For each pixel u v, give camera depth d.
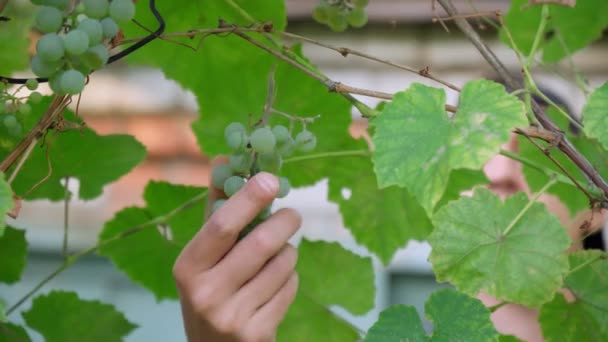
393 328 0.81
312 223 2.30
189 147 2.34
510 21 1.08
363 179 1.08
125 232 1.07
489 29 1.99
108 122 2.33
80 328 1.05
